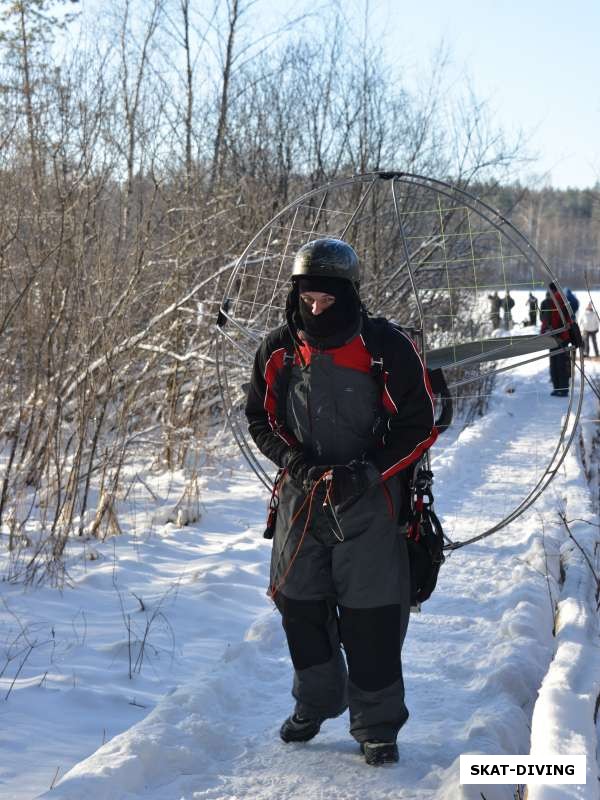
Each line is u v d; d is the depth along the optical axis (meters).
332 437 3.16
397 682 3.19
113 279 6.93
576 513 7.00
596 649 3.90
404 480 3.26
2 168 6.96
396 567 3.19
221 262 9.05
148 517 7.33
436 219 12.78
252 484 8.86
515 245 3.88
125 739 3.20
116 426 7.23
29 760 3.23
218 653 4.54
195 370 9.19
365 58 13.70
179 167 9.55
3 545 6.08
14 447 6.01
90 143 7.07
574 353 3.87
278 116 13.47
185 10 11.86
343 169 13.42
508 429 12.52
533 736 3.02
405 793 3.01
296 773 3.17
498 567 5.98
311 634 3.29
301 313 3.12
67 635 4.60
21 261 6.80
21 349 6.80
